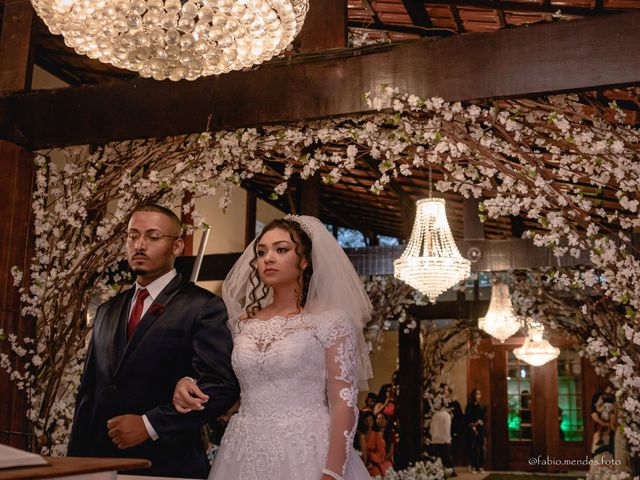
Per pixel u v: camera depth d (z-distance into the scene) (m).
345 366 2.34
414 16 5.03
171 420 2.53
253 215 10.78
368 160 6.32
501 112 3.58
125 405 2.72
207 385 2.59
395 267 5.68
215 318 2.77
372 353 8.70
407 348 10.52
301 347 2.36
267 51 2.41
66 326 4.23
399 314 10.19
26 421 3.95
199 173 4.16
